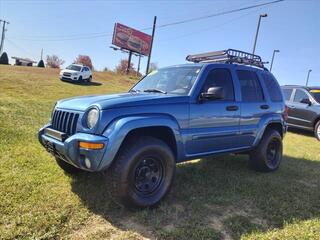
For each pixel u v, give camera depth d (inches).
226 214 154.0
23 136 258.8
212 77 185.8
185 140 166.6
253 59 228.2
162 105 157.5
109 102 144.0
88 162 136.0
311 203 175.6
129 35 1863.9
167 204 159.0
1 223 127.7
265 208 162.9
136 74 2000.5
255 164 227.5
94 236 125.8
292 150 333.7
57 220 133.3
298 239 133.2
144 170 150.3
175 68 199.8
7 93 609.6
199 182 194.2
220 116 184.7
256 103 213.9
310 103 454.6
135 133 151.3
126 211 147.9
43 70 1445.6
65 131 152.7
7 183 164.6
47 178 177.8
